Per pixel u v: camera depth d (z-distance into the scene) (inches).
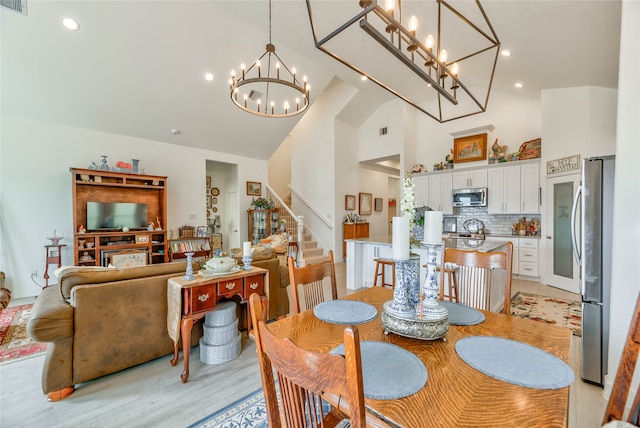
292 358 25.9
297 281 62.7
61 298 82.1
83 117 179.9
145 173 211.6
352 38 157.0
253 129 246.1
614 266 72.6
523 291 169.2
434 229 47.6
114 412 67.7
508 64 149.7
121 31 145.5
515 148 217.0
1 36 130.9
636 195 69.9
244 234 276.4
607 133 156.4
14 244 162.9
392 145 272.1
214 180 291.6
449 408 29.4
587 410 69.0
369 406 29.8
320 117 291.1
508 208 208.4
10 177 162.1
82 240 177.9
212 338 90.7
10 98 154.7
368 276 178.4
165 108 196.2
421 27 125.1
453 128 249.4
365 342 44.7
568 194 169.6
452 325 52.1
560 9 91.0
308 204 298.5
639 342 36.0
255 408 69.3
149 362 90.3
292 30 158.6
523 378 34.4
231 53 176.6
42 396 73.5
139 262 191.0
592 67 132.0
